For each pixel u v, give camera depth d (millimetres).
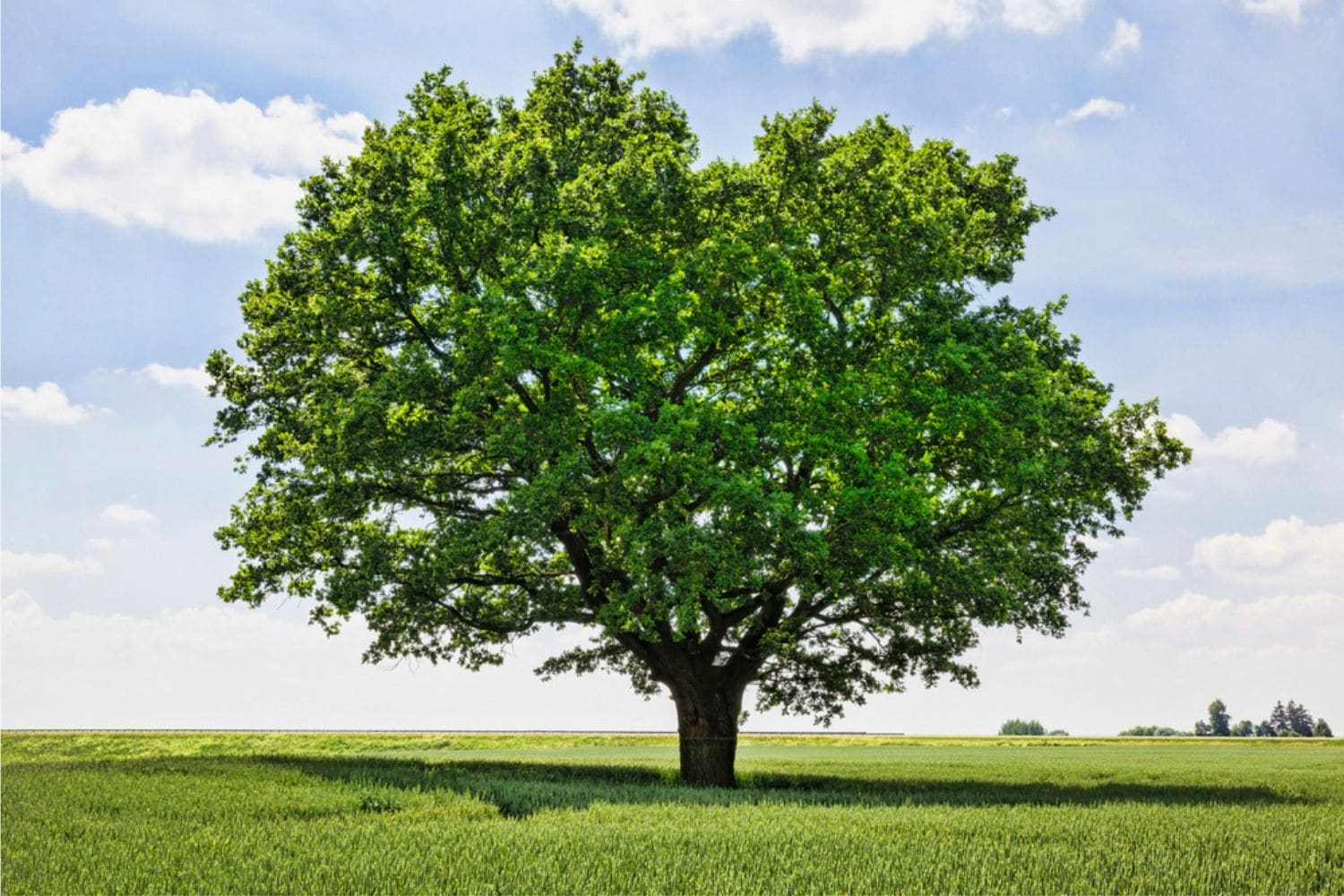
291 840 12383
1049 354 28359
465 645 29438
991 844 12648
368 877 10094
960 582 23953
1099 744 85812
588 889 9656
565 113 27953
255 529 28031
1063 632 27031
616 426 22625
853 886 9969
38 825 13898
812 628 28688
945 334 24641
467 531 24141
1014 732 167000
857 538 23156
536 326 23312
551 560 29359
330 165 27062
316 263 25797
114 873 10531
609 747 66688
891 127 28922
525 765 33062
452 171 24891
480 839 12508
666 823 14383
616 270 24656
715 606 26844
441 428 23797
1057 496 26531
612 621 23656
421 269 26234
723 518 22703
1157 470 27312
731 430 23625
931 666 28562
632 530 22625
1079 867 11109
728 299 25344
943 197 27531
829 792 22656
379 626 28422
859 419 24531
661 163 25656
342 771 22766
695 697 26516
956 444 25531
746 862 11102
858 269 27203
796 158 26766
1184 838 13516
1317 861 11969
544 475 22125
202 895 9508
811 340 25453
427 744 65688
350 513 26109
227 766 23891
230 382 27594
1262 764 45781
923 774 35281
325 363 27203
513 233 24984
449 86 28234
